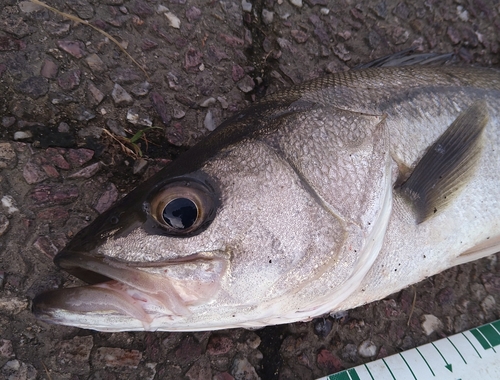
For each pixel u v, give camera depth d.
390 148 0.18
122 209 0.16
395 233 0.18
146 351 0.20
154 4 0.23
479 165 0.20
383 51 0.27
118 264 0.15
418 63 0.25
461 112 0.19
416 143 0.19
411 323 0.23
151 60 0.23
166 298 0.15
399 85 0.19
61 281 0.20
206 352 0.21
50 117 0.21
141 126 0.22
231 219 0.15
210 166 0.16
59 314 0.14
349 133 0.17
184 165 0.16
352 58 0.26
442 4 0.27
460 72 0.21
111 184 0.21
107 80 0.22
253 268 0.15
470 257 0.21
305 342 0.22
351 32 0.26
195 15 0.24
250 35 0.25
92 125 0.21
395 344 0.22
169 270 0.15
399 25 0.27
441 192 0.19
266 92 0.25
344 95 0.19
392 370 0.21
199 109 0.23
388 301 0.23
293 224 0.16
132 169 0.22
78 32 0.22
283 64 0.25
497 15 0.28
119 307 0.14
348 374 0.21
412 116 0.19
